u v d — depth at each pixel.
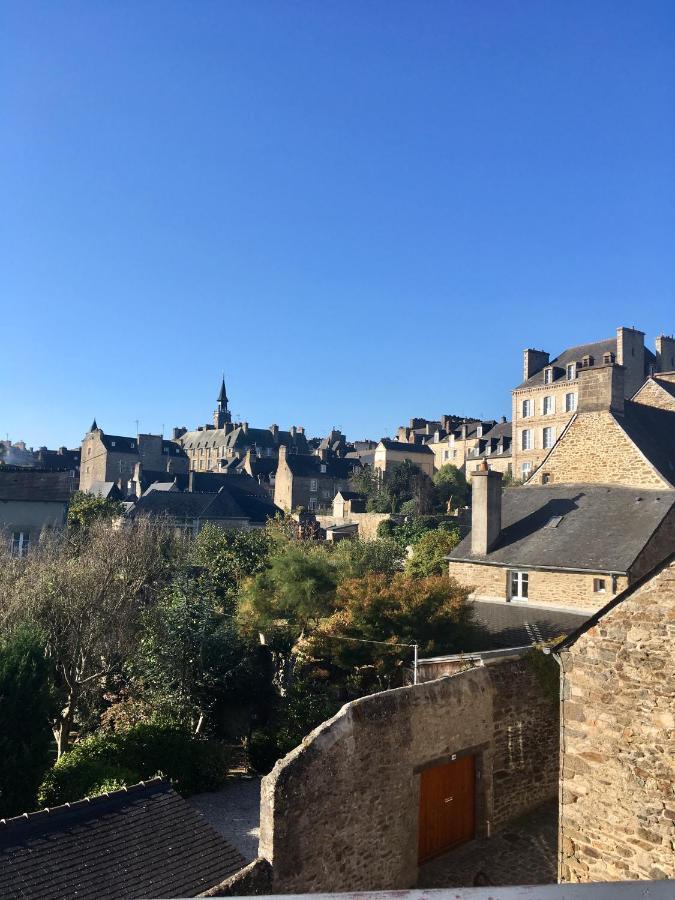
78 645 21.55
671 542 22.11
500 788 13.52
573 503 25.39
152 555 33.31
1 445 117.75
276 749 21.33
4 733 15.46
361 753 11.26
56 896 9.86
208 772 20.23
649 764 9.35
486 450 80.25
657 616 9.39
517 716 13.98
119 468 108.88
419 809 12.33
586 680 10.11
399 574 24.45
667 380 36.00
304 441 132.62
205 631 22.84
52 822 11.27
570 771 10.22
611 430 27.53
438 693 12.59
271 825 9.95
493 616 22.86
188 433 140.12
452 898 1.24
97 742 19.31
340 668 23.55
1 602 21.62
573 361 65.62
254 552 36.44
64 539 33.28
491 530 25.19
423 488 65.94
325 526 60.12
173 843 11.62
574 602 21.78
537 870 12.02
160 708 22.09
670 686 9.20
